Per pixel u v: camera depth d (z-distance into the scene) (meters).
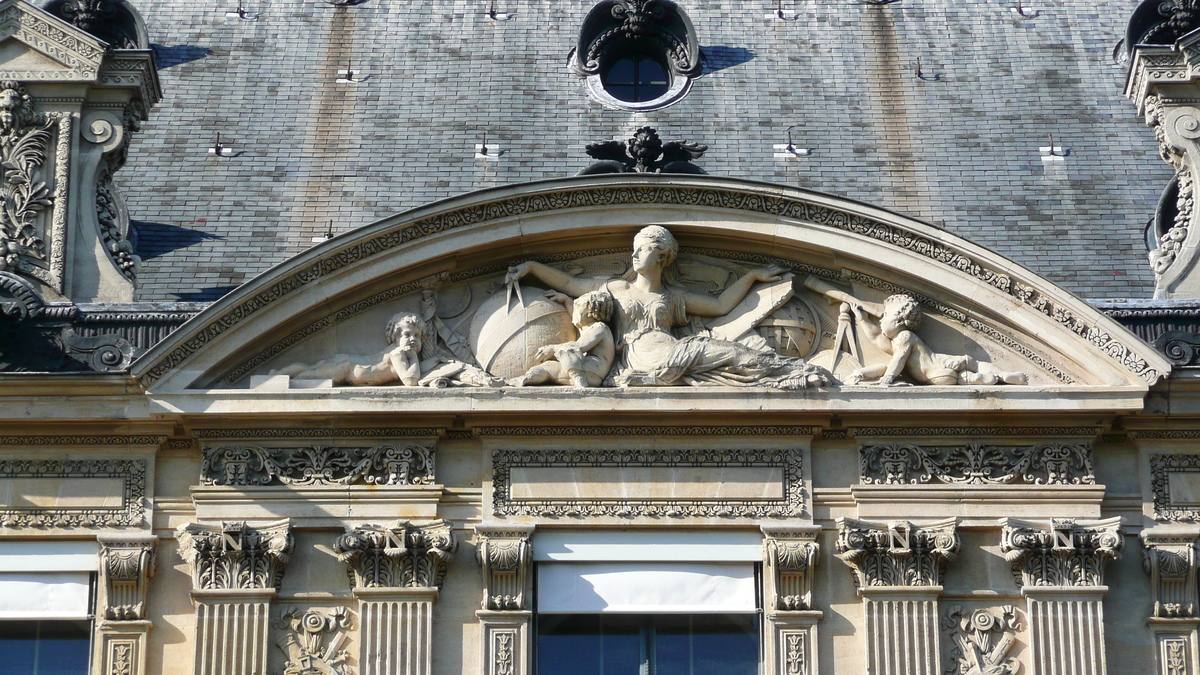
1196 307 30.16
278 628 28.47
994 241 33.47
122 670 28.27
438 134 35.72
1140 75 32.44
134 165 34.88
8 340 29.41
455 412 29.00
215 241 33.06
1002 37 38.34
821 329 30.03
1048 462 29.30
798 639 28.47
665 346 29.42
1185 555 28.75
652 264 29.72
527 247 29.98
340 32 38.25
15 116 30.98
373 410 28.92
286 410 28.89
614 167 31.42
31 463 29.17
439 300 29.98
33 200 30.67
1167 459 29.41
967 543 29.05
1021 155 35.50
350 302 29.61
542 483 29.09
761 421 29.28
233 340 29.05
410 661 28.23
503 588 28.61
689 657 28.64
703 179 29.80
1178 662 28.42
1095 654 28.34
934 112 36.47
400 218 29.33
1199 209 31.17
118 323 29.80
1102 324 29.17
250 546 28.50
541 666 28.53
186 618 28.59
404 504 29.02
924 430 29.39
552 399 29.02
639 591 28.83
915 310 29.67
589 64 37.03
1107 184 34.84
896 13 38.75
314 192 34.34
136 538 28.67
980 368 29.59
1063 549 28.61
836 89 36.94
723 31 38.09
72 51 31.41
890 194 34.50
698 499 29.06
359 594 28.47
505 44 37.84
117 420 29.05
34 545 28.92
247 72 37.31
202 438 29.19
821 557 28.91
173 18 38.59
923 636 28.42
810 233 29.84
